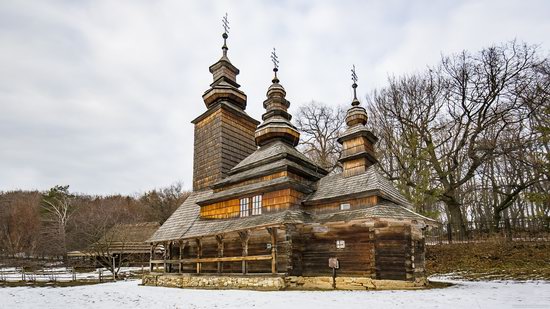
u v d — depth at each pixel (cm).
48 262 4722
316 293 1390
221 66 2922
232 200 2127
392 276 1553
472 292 1284
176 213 2558
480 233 2867
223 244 2048
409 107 3212
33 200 6919
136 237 4359
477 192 4119
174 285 2100
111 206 6278
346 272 1652
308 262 1762
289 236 1708
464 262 2328
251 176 2067
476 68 2986
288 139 2319
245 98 2812
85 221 4441
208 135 2688
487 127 3005
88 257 4306
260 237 1895
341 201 1786
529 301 1041
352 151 1975
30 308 1254
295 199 1875
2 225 5709
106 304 1320
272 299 1242
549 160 2622
